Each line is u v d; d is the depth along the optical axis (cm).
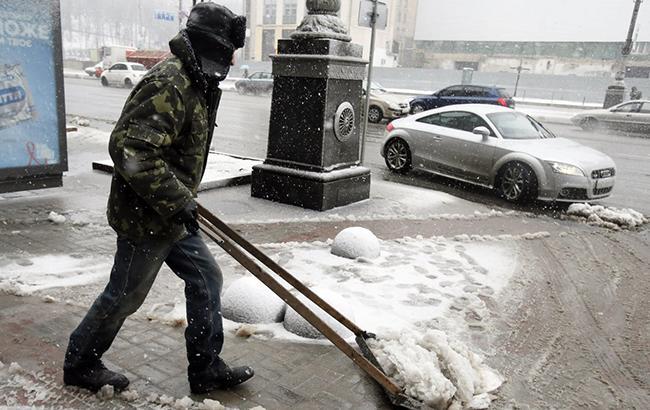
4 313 359
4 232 526
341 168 729
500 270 529
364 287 450
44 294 394
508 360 356
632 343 395
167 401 272
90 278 429
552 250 613
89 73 4484
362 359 271
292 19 5834
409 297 438
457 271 512
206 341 269
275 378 305
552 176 808
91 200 666
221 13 226
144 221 235
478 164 902
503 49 6512
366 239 525
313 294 302
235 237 284
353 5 5591
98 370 274
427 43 6962
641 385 338
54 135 678
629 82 4438
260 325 367
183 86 221
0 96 621
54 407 261
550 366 353
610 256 604
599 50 5941
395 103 2055
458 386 296
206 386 280
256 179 738
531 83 4928
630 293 493
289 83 696
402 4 6831
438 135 967
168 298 403
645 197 967
